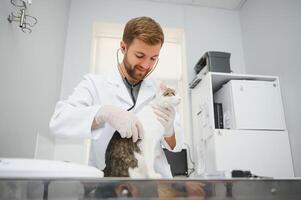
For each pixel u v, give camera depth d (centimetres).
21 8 112
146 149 76
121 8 245
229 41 254
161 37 92
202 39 250
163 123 81
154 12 250
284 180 46
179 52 259
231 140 171
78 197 40
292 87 179
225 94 191
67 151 195
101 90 102
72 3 238
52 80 181
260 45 223
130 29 92
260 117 180
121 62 112
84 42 228
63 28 210
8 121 105
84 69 220
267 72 210
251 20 240
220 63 198
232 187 43
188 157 212
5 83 101
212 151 173
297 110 173
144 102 99
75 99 93
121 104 100
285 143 176
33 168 44
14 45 109
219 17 260
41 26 148
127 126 71
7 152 104
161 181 41
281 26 196
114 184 40
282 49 193
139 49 93
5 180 39
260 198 44
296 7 181
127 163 77
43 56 154
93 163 95
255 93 184
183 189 41
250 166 168
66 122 78
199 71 220
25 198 39
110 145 83
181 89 248
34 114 141
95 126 79
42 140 161
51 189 40
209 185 43
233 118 178
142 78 107
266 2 216
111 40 250
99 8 241
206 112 188
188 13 256
